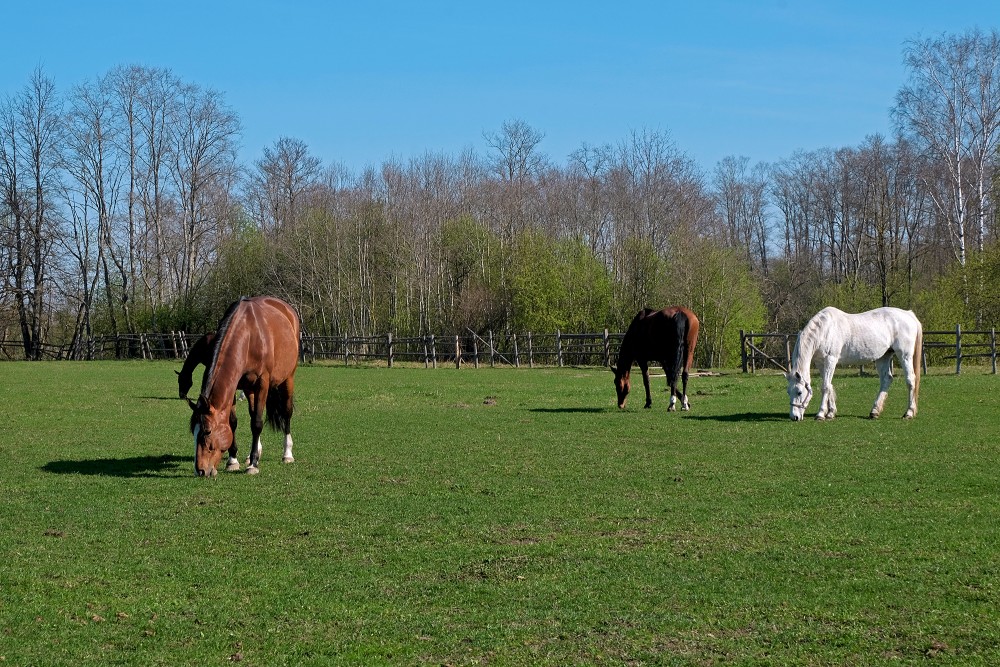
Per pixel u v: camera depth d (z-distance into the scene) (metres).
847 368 31.19
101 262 58.25
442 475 10.84
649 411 17.86
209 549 7.58
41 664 5.25
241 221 57.75
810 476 10.41
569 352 38.41
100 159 56.62
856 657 5.19
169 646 5.50
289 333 11.86
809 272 59.09
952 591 6.21
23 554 7.45
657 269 48.09
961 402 17.92
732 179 73.62
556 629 5.68
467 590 6.43
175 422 16.86
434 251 52.34
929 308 38.62
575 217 54.06
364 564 7.10
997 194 37.56
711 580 6.56
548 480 10.41
